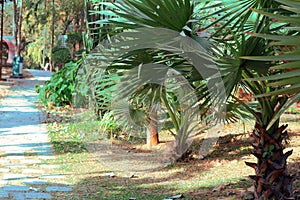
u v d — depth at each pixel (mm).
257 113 3447
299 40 1917
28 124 8305
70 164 5734
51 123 8320
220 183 4773
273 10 2828
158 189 4684
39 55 25109
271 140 3436
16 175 5176
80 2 17438
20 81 16125
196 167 5434
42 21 20656
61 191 4613
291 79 1960
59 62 20031
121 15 3037
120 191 4633
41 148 6543
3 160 5863
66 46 21000
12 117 9000
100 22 3371
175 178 5074
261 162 3508
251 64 2971
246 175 5008
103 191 4633
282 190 3477
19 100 11438
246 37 3242
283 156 3488
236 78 3035
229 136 6633
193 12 3064
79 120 5668
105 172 5363
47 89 10617
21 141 6977
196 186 4719
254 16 3279
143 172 5262
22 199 4285
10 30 27375
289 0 1906
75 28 20609
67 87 10141
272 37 2010
